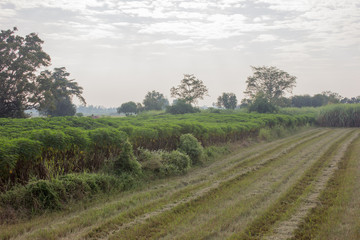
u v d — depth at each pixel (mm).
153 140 12469
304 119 36344
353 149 15688
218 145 16953
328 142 19609
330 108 39594
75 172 8508
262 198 7234
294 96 91500
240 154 15211
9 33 37531
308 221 5707
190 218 5875
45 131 8008
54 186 6711
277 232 5211
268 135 23094
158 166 9992
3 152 6367
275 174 10086
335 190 7781
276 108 50594
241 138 20641
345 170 10305
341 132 28453
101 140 9438
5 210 5934
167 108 54094
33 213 6090
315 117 41281
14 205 6125
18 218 5883
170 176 10094
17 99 36406
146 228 5406
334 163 11742
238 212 6203
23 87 36000
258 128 23625
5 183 6621
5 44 35094
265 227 5445
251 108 50250
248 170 10898
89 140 8984
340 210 6168
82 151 8789
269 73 69062
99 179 7891
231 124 21000
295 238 4957
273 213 6180
